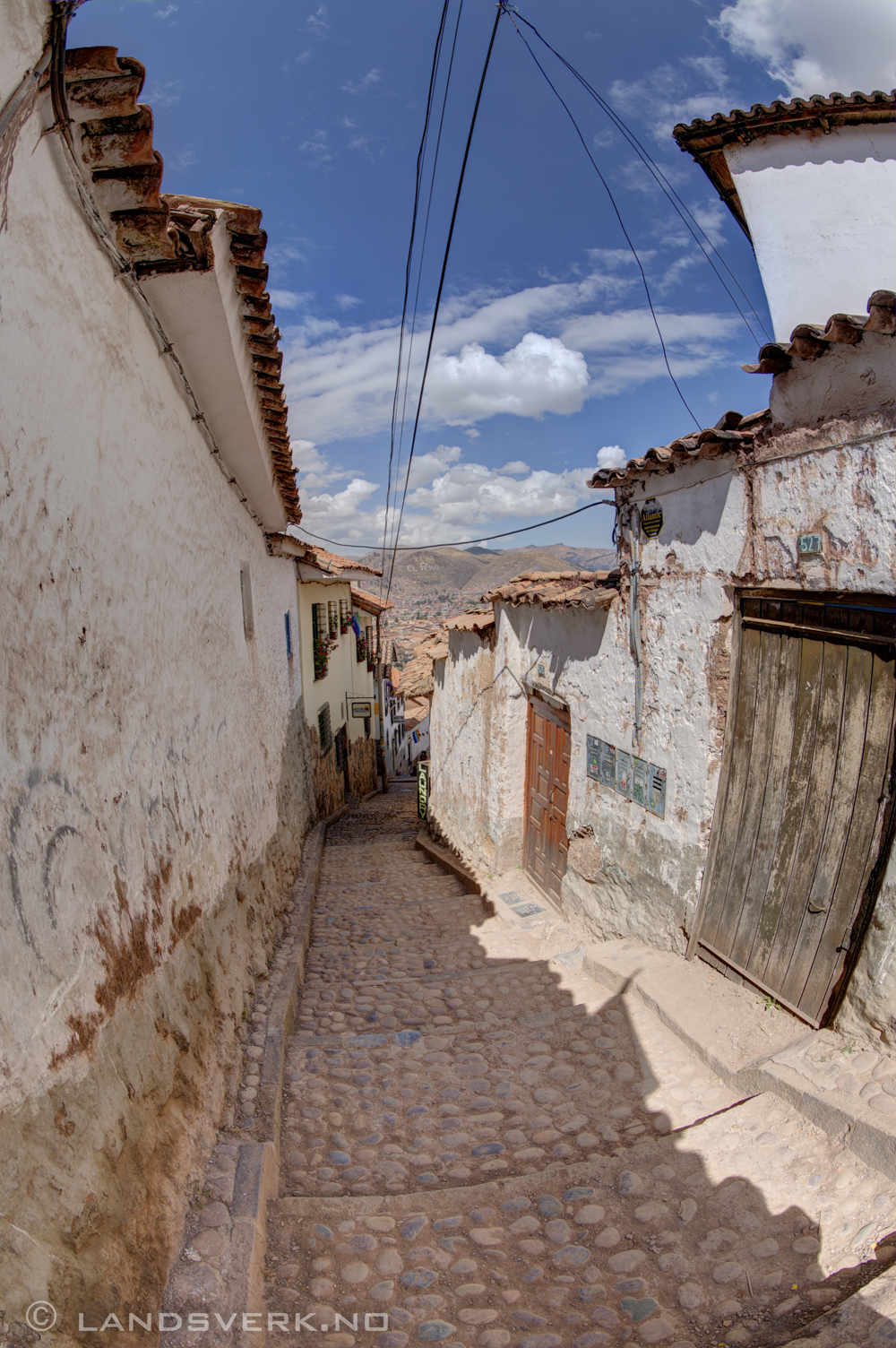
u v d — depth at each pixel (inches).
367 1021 201.2
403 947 263.0
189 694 153.9
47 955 78.5
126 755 110.4
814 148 240.1
